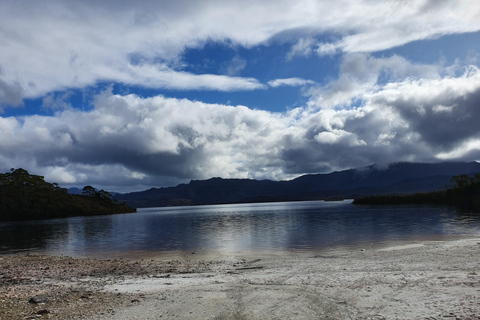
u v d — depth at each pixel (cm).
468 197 15025
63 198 17812
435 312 1156
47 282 2061
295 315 1233
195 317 1252
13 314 1310
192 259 3027
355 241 3984
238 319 1212
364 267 2188
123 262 2859
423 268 2028
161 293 1670
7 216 14538
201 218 12838
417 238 3966
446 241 3538
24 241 5375
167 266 2588
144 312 1332
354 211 13225
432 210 11200
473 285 1495
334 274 1994
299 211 15875
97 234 6512
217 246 4034
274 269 2292
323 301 1402
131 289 1792
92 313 1327
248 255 3167
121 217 16038
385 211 11938
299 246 3734
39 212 15525
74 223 11200
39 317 1273
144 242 4819
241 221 9575
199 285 1841
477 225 5316
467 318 1070
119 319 1245
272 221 8869
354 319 1148
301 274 2052
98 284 1952
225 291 1666
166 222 10575
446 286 1512
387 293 1463
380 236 4391
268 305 1377
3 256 3472
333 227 6184
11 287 1894
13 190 15412
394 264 2233
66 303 1490
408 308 1227
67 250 4138
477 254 2425
